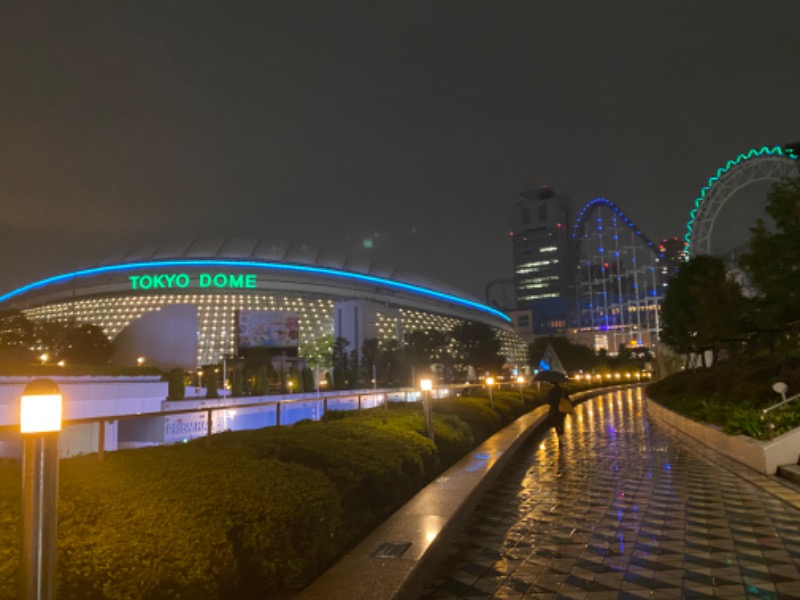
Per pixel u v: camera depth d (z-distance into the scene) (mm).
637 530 8359
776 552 7270
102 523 4250
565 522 8883
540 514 9398
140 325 80500
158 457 6219
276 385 74625
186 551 4305
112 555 3826
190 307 79438
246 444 7812
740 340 22156
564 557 7254
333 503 6445
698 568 6750
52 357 83562
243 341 86688
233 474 5836
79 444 26031
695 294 23203
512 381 39469
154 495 4957
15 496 4348
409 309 171375
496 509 9781
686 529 8352
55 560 3342
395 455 9016
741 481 11742
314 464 7664
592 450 16641
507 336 195375
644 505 9844
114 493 4816
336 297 163375
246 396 58938
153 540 4207
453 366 121875
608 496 10602
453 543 7883
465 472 11242
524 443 18391
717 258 34406
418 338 114438
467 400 20719
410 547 6605
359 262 179750
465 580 6543
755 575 6496
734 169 70000
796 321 18969
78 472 5301
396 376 107750
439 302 183000
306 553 5887
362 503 8008
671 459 14680
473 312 190875
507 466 14070
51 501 3336
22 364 31516
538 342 115625
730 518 8906
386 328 136125
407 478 9453
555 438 19656
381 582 5539
